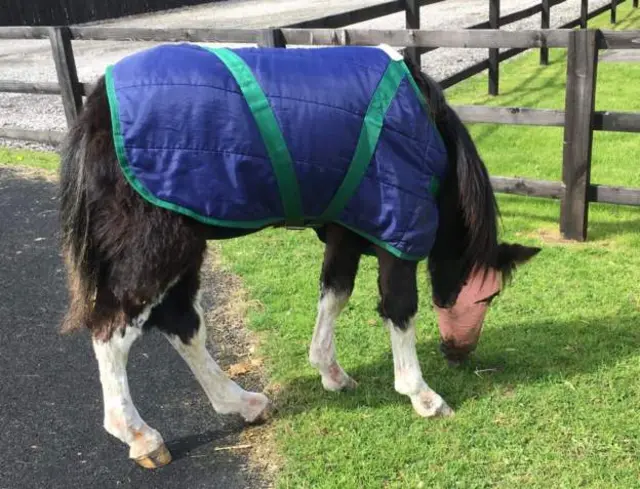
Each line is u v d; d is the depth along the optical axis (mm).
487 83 9414
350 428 2861
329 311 2979
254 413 2902
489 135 7051
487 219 2682
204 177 2266
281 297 4020
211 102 2250
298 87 2338
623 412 2863
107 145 2281
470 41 4895
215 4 23625
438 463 2645
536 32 4586
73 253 2385
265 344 3539
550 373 3148
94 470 2723
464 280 2852
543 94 8609
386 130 2426
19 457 2805
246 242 4871
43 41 16562
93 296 2424
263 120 2283
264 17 17797
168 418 3020
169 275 2381
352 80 2406
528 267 4215
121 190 2289
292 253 4664
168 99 2238
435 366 3270
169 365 3426
